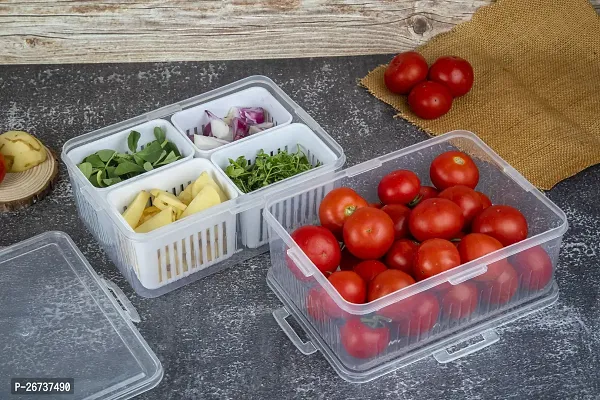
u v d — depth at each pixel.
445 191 1.47
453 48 1.84
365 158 1.67
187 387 1.38
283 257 1.44
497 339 1.44
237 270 1.52
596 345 1.44
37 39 1.81
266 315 1.47
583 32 1.85
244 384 1.39
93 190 1.47
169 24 1.82
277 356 1.42
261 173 1.52
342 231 1.44
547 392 1.39
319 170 1.51
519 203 1.50
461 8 1.86
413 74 1.71
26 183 1.60
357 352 1.37
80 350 1.40
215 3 1.80
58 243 1.52
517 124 1.72
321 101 1.77
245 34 1.84
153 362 1.39
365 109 1.76
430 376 1.40
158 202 1.47
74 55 1.83
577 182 1.65
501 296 1.44
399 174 1.48
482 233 1.43
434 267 1.37
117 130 1.57
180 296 1.48
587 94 1.78
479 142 1.54
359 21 1.85
